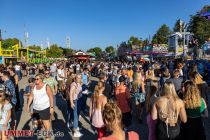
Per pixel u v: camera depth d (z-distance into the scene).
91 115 6.57
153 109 5.11
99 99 6.38
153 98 5.75
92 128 9.33
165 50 47.16
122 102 7.82
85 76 14.13
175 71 7.95
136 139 3.31
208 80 17.33
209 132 8.29
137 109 9.95
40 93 7.22
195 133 5.62
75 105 8.61
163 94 5.11
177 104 4.97
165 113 4.94
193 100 5.56
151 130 5.57
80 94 8.81
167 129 4.93
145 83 10.57
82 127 9.45
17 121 10.43
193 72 7.55
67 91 9.47
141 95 9.80
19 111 12.19
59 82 16.89
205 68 18.28
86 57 45.94
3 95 6.78
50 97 7.30
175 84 7.81
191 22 47.91
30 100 7.59
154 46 47.66
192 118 5.61
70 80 9.58
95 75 32.47
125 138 3.26
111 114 3.30
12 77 11.51
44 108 7.22
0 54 36.97
